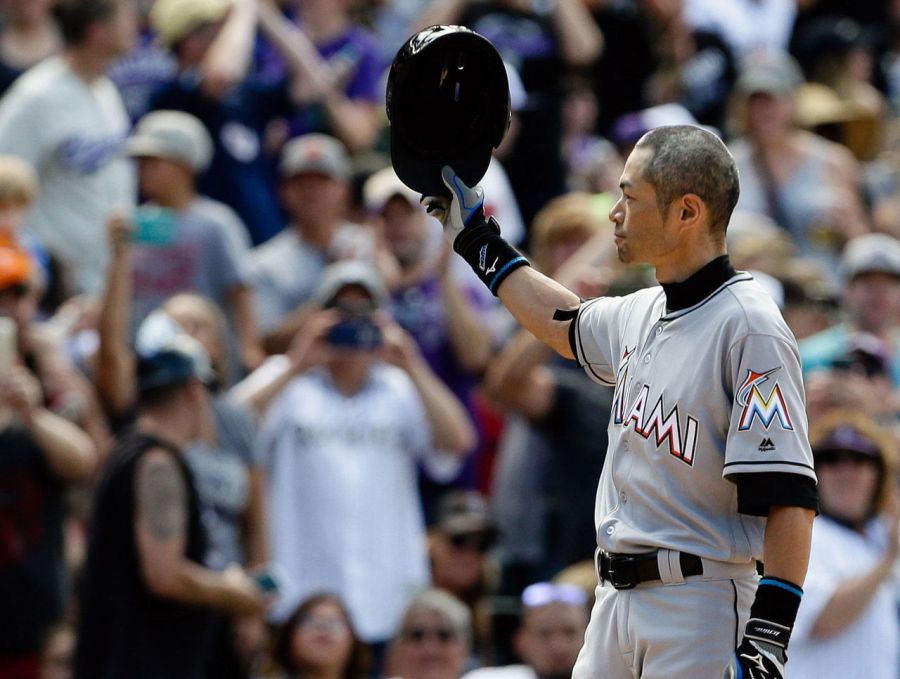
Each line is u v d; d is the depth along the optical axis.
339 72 41.41
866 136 47.59
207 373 25.64
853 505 25.09
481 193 15.23
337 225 35.34
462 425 31.41
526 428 30.42
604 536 13.94
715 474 13.45
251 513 28.38
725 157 13.67
